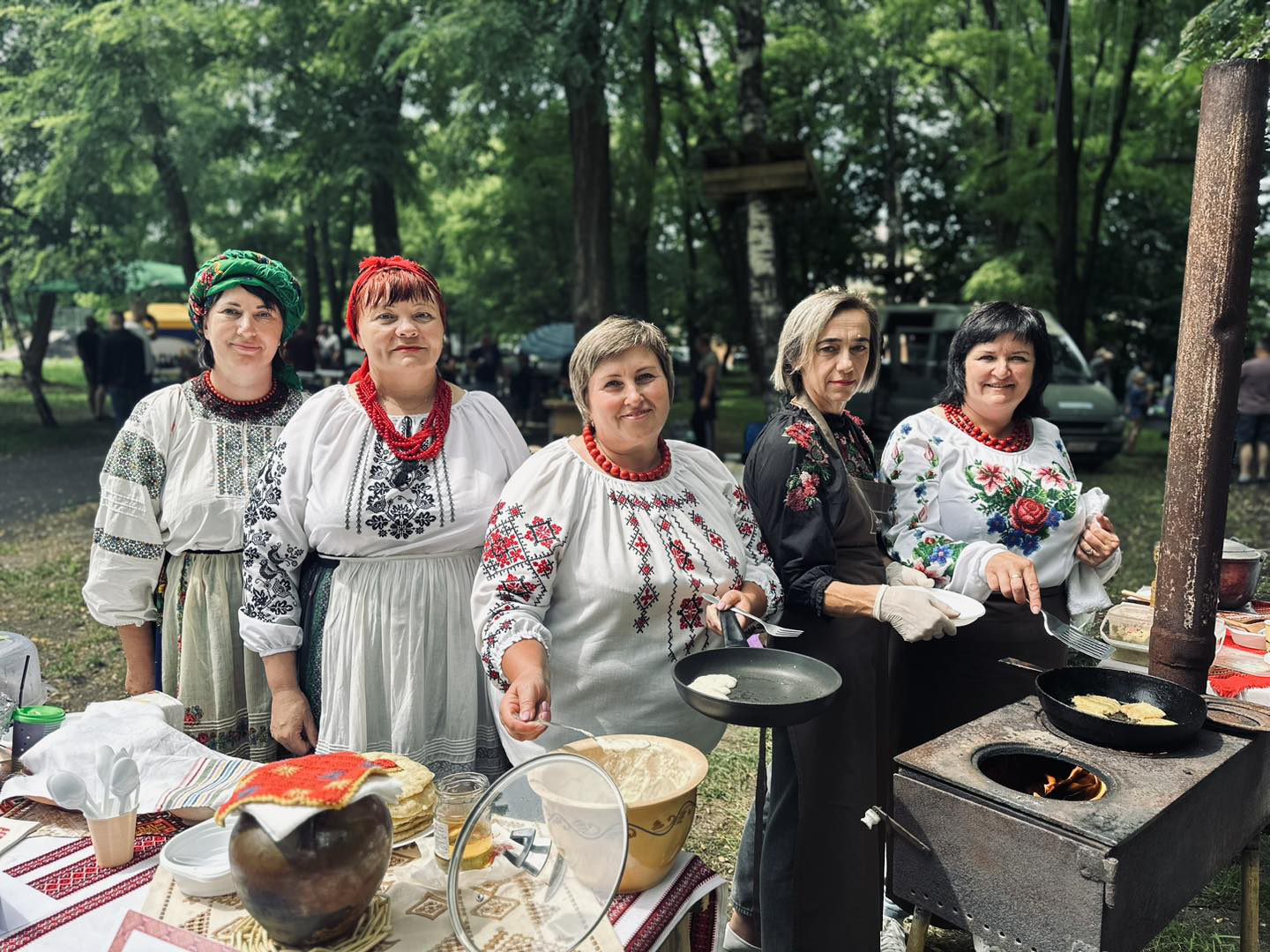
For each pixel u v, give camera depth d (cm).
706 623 175
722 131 1786
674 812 137
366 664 185
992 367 224
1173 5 1134
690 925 148
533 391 1457
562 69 857
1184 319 181
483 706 197
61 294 1455
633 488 180
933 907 161
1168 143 1418
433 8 991
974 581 216
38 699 190
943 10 1525
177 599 207
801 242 2048
